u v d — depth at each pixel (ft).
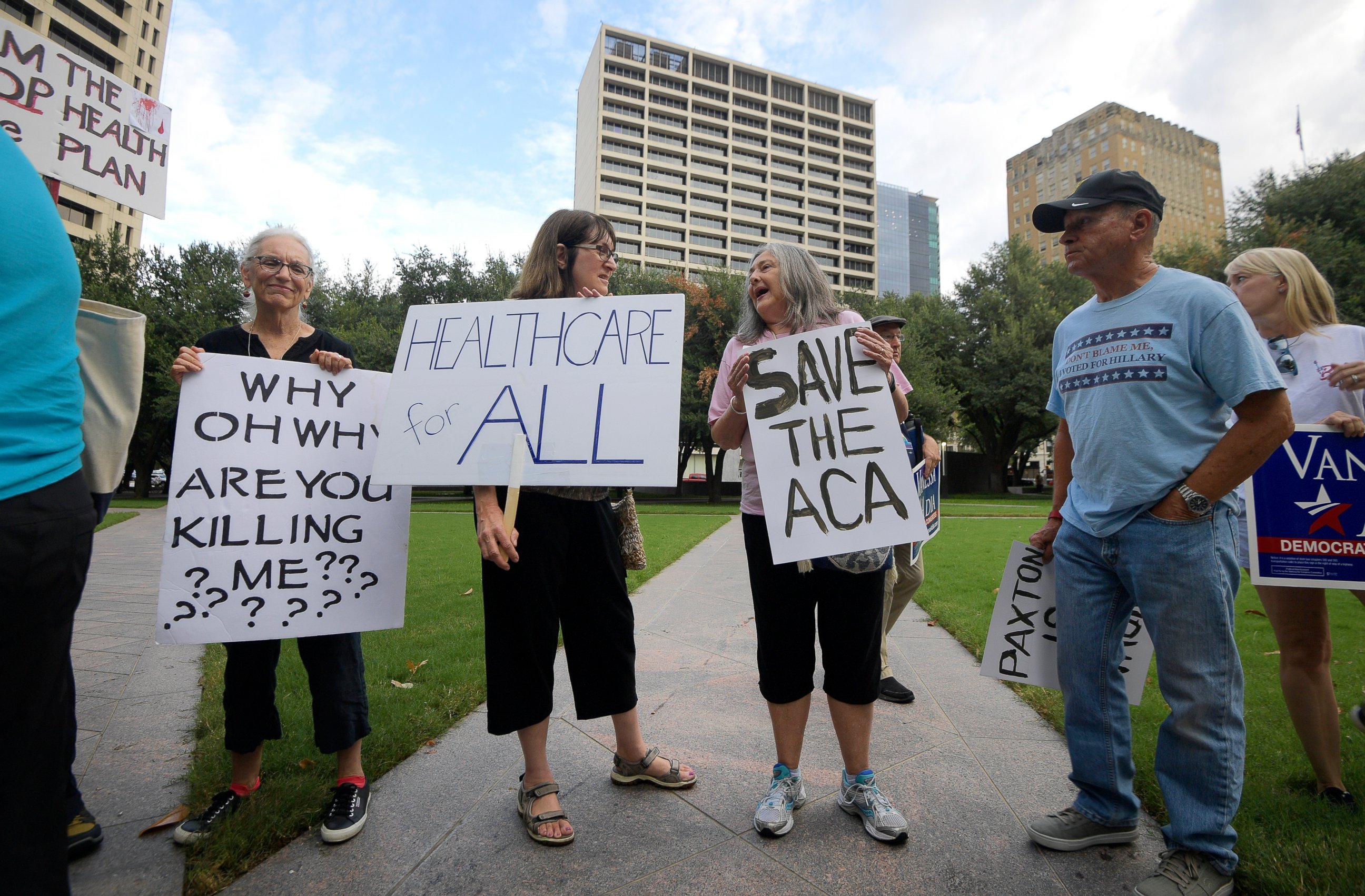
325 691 6.33
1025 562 7.15
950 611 15.74
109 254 91.09
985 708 9.63
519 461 6.07
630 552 7.27
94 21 160.56
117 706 9.45
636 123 275.39
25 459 3.58
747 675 11.27
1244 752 5.36
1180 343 5.51
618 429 6.18
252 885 5.38
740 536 38.22
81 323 5.27
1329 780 6.64
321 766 7.30
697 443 86.38
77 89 7.61
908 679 11.03
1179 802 5.38
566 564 6.75
